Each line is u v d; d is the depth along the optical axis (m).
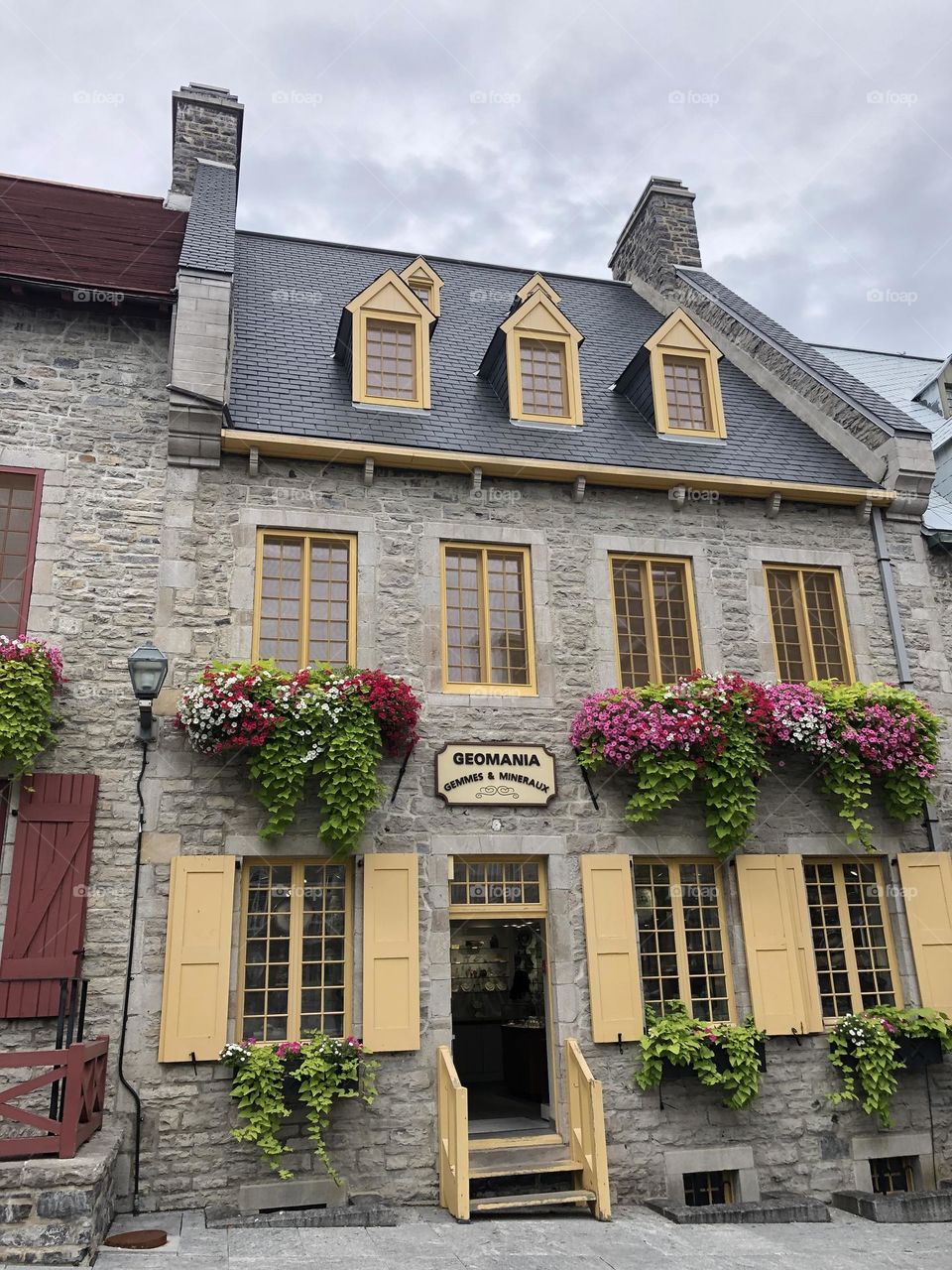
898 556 10.04
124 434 8.40
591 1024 7.95
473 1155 7.54
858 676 9.52
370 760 7.60
